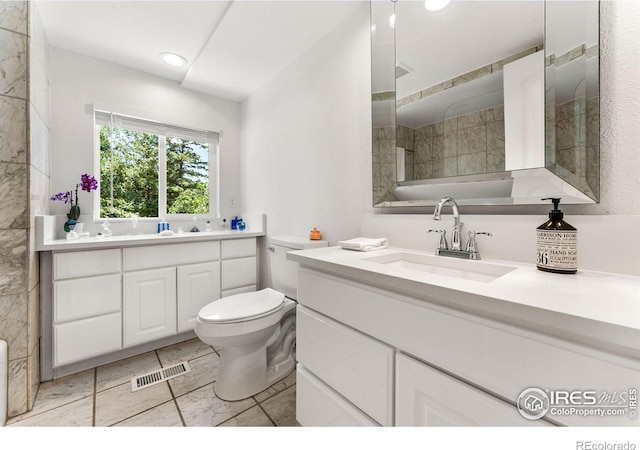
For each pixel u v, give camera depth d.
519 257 0.94
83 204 2.02
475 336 0.58
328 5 1.53
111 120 2.15
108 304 1.68
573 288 0.61
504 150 1.00
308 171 1.90
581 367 0.46
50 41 1.87
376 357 0.78
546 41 0.88
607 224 0.77
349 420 0.86
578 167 0.82
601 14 0.79
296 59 2.01
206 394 1.42
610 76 0.78
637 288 0.61
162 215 2.43
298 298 1.11
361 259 0.99
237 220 2.67
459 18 1.13
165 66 2.22
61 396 1.40
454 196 1.13
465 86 1.11
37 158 1.50
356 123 1.55
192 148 2.62
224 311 1.40
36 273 1.47
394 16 1.34
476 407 0.58
